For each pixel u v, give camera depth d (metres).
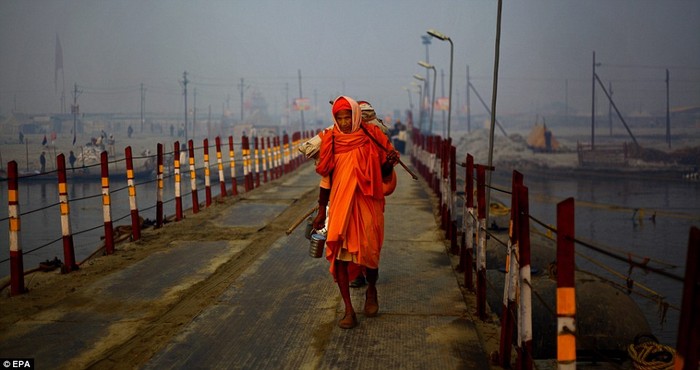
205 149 12.91
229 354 4.64
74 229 14.85
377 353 4.60
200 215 11.55
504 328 4.38
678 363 2.52
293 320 5.38
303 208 12.52
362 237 5.03
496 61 10.53
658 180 44.03
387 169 5.31
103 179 8.27
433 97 34.25
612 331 6.18
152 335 5.14
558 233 3.16
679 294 14.98
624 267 18.27
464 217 7.17
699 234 2.45
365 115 5.96
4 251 12.48
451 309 5.60
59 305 5.97
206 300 6.10
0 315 5.70
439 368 4.34
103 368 4.49
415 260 7.52
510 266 4.20
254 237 9.24
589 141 93.06
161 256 8.00
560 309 3.16
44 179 22.94
